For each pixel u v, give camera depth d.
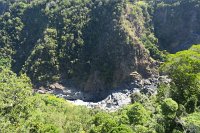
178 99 53.75
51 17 167.38
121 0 159.62
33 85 148.12
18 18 175.25
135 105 49.09
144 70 150.62
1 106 55.91
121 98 135.62
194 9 168.25
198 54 59.22
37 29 171.00
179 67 55.38
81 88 149.50
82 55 156.25
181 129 42.66
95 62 153.00
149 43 159.25
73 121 64.69
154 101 63.75
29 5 178.62
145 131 42.84
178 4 170.88
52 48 155.00
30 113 58.81
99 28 160.25
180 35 168.88
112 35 153.50
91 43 159.12
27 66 153.12
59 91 146.88
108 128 44.69
